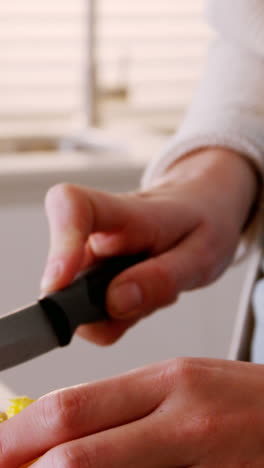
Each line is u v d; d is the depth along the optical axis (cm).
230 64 65
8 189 103
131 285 48
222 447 29
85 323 46
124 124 160
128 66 161
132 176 114
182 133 62
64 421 29
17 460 30
